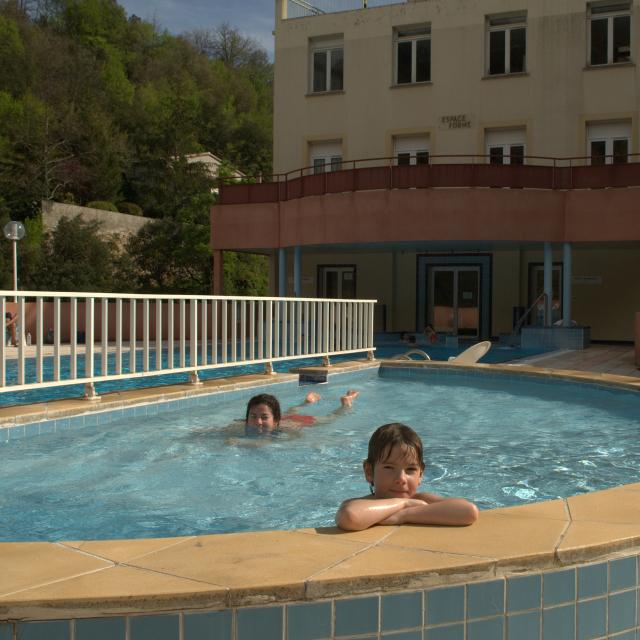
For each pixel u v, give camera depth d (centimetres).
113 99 5756
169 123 5103
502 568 222
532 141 2078
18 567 218
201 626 198
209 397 791
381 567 216
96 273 3675
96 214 4206
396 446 298
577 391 923
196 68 7331
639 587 247
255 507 402
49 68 5816
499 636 222
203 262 3834
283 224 1956
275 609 202
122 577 209
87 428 636
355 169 1794
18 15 6662
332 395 895
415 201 1739
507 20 2119
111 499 417
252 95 7388
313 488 445
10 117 4709
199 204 3834
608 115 2011
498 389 955
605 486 457
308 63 2305
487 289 2234
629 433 645
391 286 2325
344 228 1802
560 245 1925
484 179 1719
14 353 1520
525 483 463
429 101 2175
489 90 2119
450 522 262
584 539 242
